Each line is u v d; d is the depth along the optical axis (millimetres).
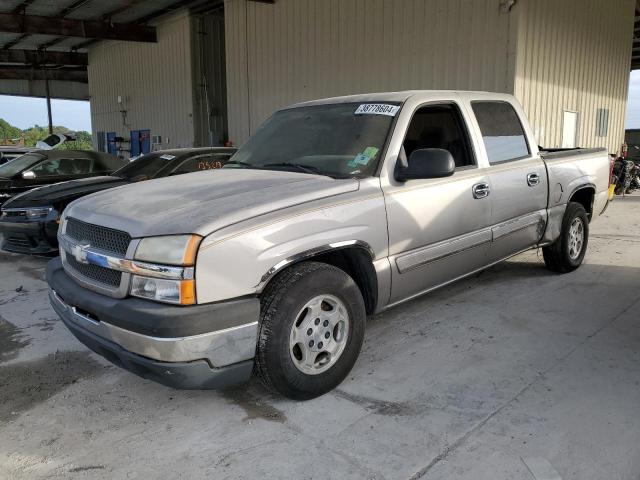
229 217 2869
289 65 14242
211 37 18062
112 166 10367
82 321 3111
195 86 18000
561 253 5562
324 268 3195
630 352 3818
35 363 3969
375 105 4027
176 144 19281
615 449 2705
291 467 2646
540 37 10844
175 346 2678
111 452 2848
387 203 3520
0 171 9797
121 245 2953
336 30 12945
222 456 2766
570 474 2523
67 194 6809
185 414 3199
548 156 5273
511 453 2686
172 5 16969
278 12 14297
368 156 3662
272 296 2990
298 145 4090
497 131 4688
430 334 4203
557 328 4281
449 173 3490
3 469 2725
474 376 3506
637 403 3135
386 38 11984
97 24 18047
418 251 3785
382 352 3904
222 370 2846
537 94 11172
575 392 3270
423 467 2605
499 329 4277
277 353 2988
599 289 5242
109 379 3691
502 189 4488
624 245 7215
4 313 5094
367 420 3029
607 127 14742
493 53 10430
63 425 3129
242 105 15906
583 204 6051
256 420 3086
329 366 3271
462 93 4496
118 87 22297
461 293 5191
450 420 2998
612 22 13922
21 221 6680
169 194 3350
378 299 3588
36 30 17062
